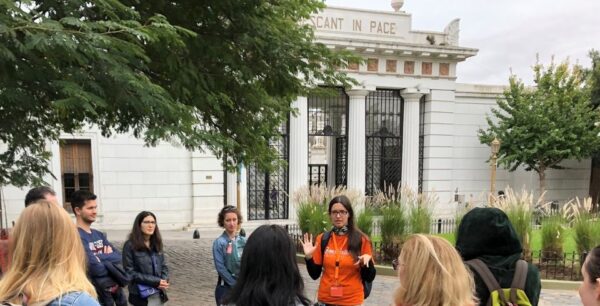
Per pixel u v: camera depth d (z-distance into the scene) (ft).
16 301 6.01
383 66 62.90
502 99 68.80
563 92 63.62
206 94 22.67
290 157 60.08
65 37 12.94
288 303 6.46
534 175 70.79
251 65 25.59
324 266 13.64
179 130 17.58
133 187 52.06
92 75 15.24
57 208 6.63
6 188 45.80
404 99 65.67
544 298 24.82
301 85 29.14
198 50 23.02
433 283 6.08
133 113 19.48
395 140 66.85
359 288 13.33
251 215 60.29
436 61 65.36
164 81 22.52
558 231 28.99
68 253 6.38
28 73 14.32
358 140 62.49
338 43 58.70
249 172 59.57
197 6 22.49
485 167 69.36
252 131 30.99
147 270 15.06
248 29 23.80
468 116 68.64
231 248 15.20
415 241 6.67
